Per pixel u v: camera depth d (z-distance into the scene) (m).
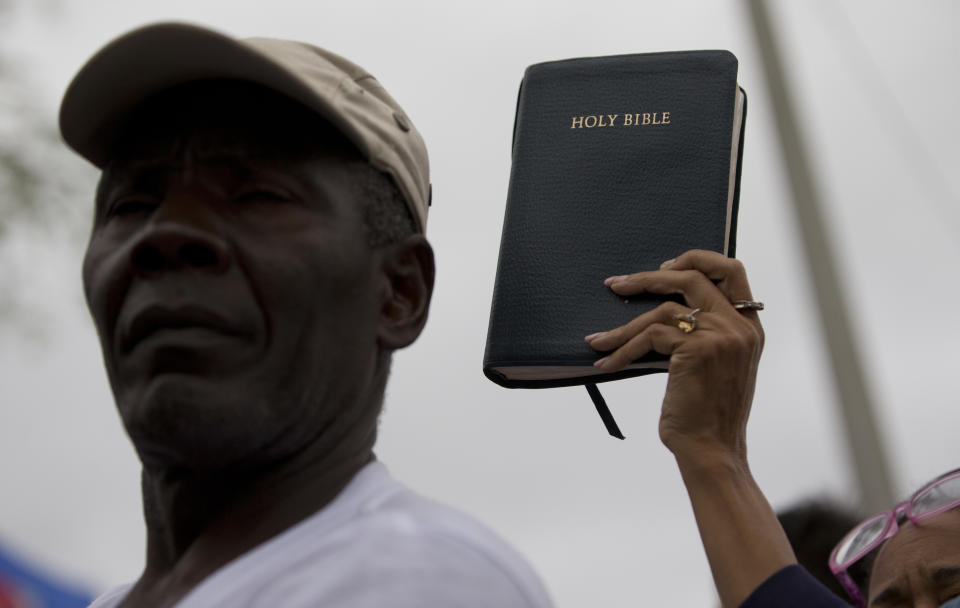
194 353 1.28
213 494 1.38
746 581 1.65
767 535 1.69
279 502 1.36
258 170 1.38
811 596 1.62
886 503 6.22
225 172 1.38
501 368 1.84
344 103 1.48
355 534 1.21
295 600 1.15
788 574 1.65
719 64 1.92
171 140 1.42
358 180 1.43
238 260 1.33
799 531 2.64
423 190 1.56
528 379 1.87
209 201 1.36
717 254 1.77
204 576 1.32
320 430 1.37
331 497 1.37
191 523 1.39
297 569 1.19
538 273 1.83
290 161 1.39
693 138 1.87
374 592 1.12
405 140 1.54
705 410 1.73
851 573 2.25
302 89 1.38
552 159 1.91
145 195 1.42
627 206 1.85
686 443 1.73
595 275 1.82
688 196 1.84
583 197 1.87
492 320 1.83
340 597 1.13
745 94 1.96
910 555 2.01
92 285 1.41
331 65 1.55
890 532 2.11
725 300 1.75
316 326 1.34
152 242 1.31
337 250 1.38
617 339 1.75
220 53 1.39
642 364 1.83
